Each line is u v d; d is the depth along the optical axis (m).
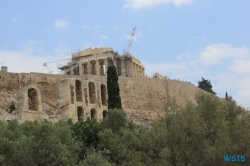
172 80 135.62
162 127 57.16
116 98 82.75
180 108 61.88
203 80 183.38
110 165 51.22
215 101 62.56
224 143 54.19
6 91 93.62
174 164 54.97
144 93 124.38
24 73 101.38
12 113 74.62
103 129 68.31
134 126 74.56
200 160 54.16
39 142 47.78
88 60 156.00
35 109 75.88
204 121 59.34
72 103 81.44
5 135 53.09
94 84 89.62
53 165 47.03
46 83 104.19
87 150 60.88
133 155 58.62
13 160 46.47
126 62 157.88
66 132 54.28
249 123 59.16
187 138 55.78
